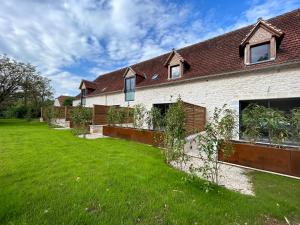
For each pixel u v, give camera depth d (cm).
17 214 313
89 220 305
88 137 1303
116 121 1385
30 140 1108
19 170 536
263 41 1016
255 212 356
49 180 464
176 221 314
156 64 1961
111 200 373
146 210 344
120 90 2000
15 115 3678
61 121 2297
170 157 662
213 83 1214
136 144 1048
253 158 648
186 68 1466
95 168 571
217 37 1535
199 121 1107
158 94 1590
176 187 452
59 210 330
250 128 713
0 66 2427
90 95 2525
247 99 1055
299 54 898
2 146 912
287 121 638
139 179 491
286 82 926
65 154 752
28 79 2684
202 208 360
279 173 598
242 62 1117
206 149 487
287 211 365
